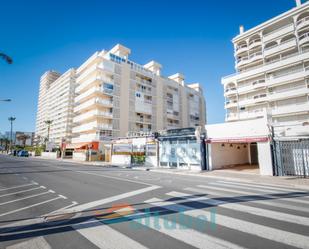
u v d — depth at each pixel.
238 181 12.33
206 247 3.51
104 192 8.21
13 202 6.66
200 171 17.72
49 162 30.55
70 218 5.05
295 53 29.80
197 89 68.62
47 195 7.67
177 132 22.11
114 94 42.16
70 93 76.00
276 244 3.62
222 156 20.50
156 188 9.16
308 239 3.83
